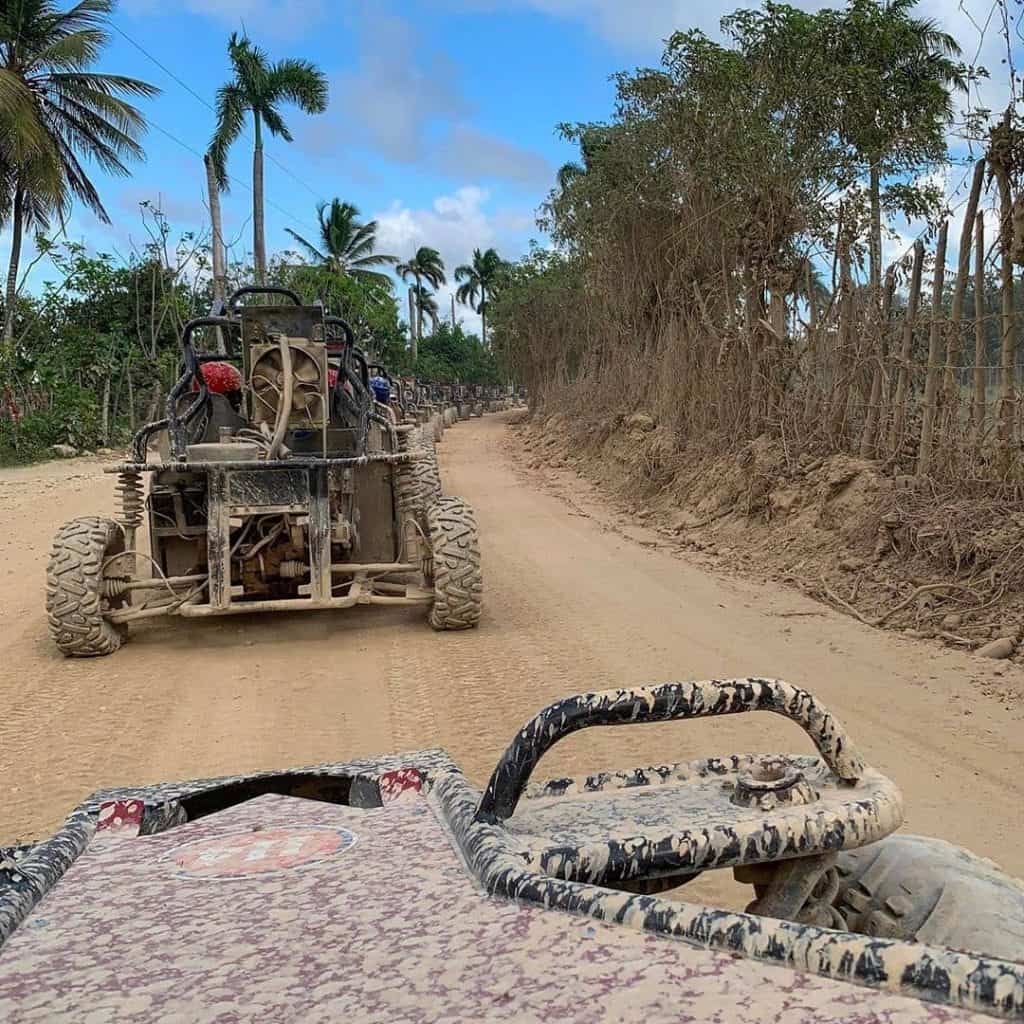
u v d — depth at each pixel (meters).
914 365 9.46
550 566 10.34
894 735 5.22
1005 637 6.75
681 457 14.94
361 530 8.48
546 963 1.28
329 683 6.50
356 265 56.97
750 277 13.08
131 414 31.27
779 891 1.91
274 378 8.13
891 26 14.79
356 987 1.26
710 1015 1.13
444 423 39.66
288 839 1.86
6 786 4.87
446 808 1.95
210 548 7.35
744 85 14.82
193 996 1.27
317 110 36.38
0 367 29.27
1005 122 8.09
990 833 4.08
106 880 1.71
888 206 15.56
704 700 1.91
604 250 21.48
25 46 31.11
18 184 30.92
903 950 1.17
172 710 6.02
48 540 12.76
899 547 8.74
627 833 1.74
